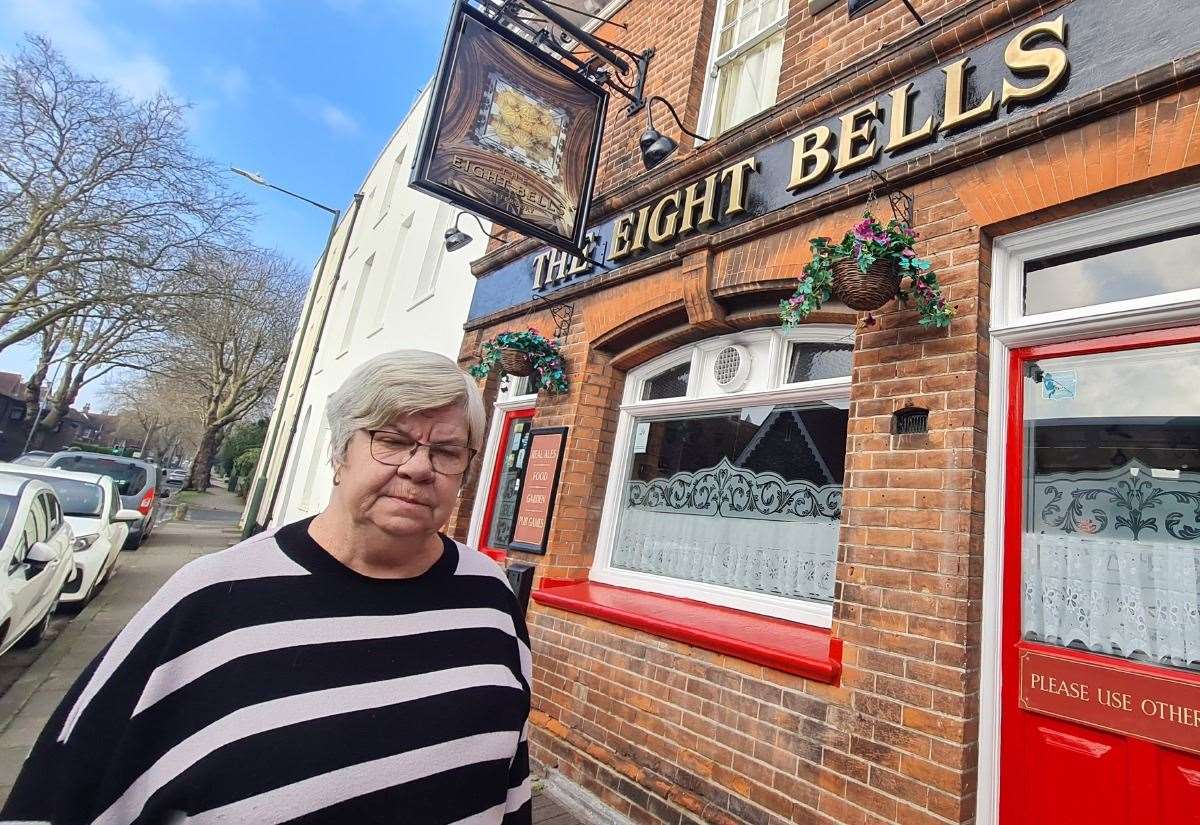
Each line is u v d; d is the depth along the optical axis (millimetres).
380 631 1182
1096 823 2021
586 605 3773
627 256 4613
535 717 3902
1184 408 2221
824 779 2492
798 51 4047
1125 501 2266
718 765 2867
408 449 1248
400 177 12492
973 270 2650
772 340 3830
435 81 4090
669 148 4441
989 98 2771
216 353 30422
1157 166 2254
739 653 2902
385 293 10820
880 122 3217
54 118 15188
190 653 1076
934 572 2406
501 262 6270
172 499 25562
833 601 2826
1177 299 2227
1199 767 1902
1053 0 2695
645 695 3312
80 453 11375
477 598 1376
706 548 3824
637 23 5918
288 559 1216
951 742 2189
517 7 5074
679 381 4496
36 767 1015
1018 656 2295
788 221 3465
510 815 1329
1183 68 2205
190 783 964
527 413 5590
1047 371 2547
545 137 4480
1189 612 2066
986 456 2521
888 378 2799
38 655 5051
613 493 4547
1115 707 2072
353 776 1022
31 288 16453
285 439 14219
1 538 4309
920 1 3375
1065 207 2498
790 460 3537
